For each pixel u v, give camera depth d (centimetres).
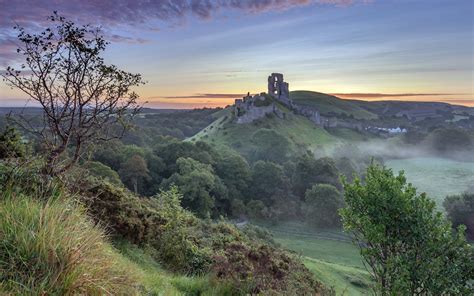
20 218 358
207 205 6638
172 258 897
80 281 324
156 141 11944
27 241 327
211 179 6906
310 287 1101
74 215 408
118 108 696
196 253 922
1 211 358
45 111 629
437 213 1303
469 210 6412
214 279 768
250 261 1009
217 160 9119
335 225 6862
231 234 1370
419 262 1220
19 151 730
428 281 1179
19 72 605
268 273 962
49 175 607
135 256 777
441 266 1198
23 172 559
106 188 873
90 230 410
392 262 1199
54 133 657
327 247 5603
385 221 1309
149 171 7431
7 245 322
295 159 11288
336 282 2914
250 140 13950
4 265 308
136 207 959
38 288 296
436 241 1248
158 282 606
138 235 869
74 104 648
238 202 7650
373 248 1312
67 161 695
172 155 8569
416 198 1327
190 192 6531
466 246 1216
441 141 17525
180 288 670
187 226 1210
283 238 6181
